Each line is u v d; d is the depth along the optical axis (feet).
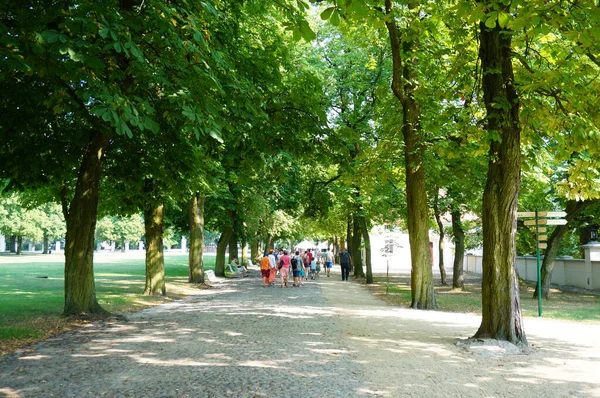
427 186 70.79
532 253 111.75
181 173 45.44
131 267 135.44
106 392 18.58
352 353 26.27
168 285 73.05
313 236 220.02
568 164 58.08
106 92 21.47
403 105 50.96
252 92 32.27
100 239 297.74
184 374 21.31
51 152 39.93
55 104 29.71
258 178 88.63
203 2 25.35
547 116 30.86
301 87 40.52
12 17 24.04
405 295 67.92
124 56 28.04
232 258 133.49
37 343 28.58
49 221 230.07
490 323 29.50
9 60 19.71
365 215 87.30
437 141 50.37
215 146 38.55
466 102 41.60
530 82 31.04
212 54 27.53
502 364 24.41
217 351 26.40
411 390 19.40
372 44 61.62
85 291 38.88
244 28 44.29
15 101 32.71
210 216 95.86
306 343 28.96
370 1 17.62
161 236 59.62
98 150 39.60
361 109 88.58
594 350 28.50
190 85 25.52
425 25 41.70
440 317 43.45
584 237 93.61
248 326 35.60
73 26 20.86
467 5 18.93
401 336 32.32
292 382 20.16
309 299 58.23
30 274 96.07
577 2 19.51
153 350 26.63
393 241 74.18
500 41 30.73
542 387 20.15
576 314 48.11
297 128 36.83
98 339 30.04
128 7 28.89
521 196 67.41
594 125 29.30
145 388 19.12
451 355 26.35
